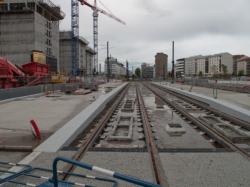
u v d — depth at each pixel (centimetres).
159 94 3691
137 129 1344
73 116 1578
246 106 1955
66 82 4681
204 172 682
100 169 384
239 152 845
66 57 13038
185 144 1060
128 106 2292
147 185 346
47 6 10025
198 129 1341
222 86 4341
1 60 3078
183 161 762
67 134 1062
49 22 10594
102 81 8325
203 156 805
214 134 1145
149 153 838
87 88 4050
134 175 670
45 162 763
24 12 9075
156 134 1227
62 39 12950
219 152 846
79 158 798
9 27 9225
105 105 2334
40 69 3900
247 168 711
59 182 513
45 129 1213
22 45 9175
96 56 12538
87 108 1822
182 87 5222
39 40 9512
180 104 2428
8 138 1044
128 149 886
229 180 634
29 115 1623
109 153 845
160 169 702
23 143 967
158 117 1702
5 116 1588
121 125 1422
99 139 1152
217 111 1875
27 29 9144
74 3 10794
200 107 2211
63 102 2356
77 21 10794
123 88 5494
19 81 3244
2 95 2356
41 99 2648
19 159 807
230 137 1109
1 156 838
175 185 605
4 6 9212
